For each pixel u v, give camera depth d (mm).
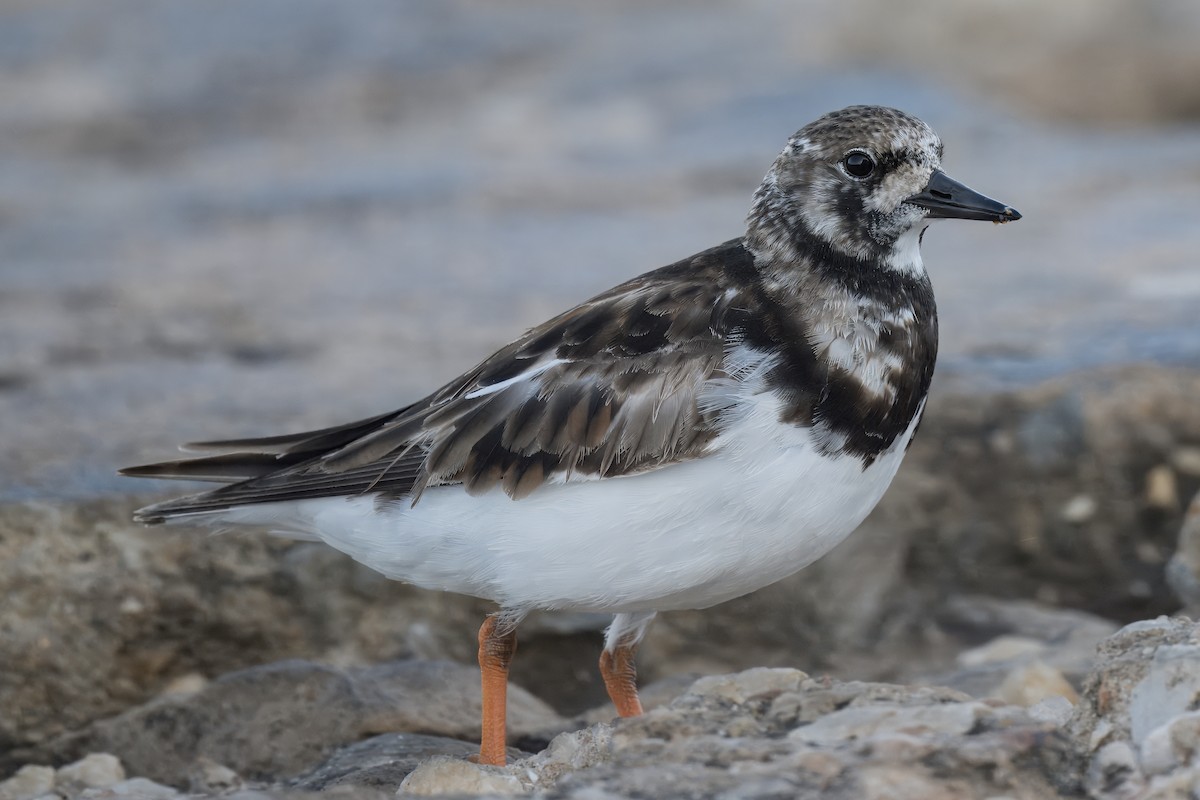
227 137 29203
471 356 15508
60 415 13820
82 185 25984
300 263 20234
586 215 22000
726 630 11680
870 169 8453
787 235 8547
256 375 15203
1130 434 12508
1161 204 20672
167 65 34312
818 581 11703
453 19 37188
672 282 8555
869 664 11570
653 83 30016
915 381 8375
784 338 8164
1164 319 14953
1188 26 31141
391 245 20969
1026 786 6773
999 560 12383
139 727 10016
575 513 7996
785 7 36250
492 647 8508
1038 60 30438
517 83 31219
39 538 10992
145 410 13961
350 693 9953
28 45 36188
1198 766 6641
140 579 11008
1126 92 29422
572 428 8102
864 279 8406
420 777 7863
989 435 12594
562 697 11484
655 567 8023
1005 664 10609
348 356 15758
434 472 8273
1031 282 17109
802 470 7902
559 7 38031
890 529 12125
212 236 22141
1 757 10766
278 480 8734
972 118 25984
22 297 18891
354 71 33125
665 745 7152
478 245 20656
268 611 11180
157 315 17828
